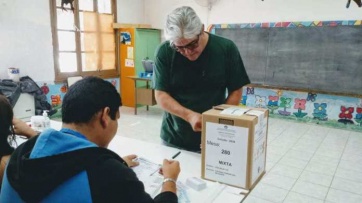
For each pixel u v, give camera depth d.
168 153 1.59
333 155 3.55
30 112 4.46
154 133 4.37
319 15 4.77
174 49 1.57
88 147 0.75
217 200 1.12
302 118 5.12
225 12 5.64
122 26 5.91
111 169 0.73
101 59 5.89
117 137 1.84
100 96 0.81
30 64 4.74
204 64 1.58
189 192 1.17
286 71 5.05
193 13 1.36
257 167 1.27
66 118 0.82
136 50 5.95
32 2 4.64
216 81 1.63
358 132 4.55
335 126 4.85
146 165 1.37
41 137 0.78
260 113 1.23
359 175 2.99
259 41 5.24
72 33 5.32
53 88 5.12
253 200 2.50
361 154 3.58
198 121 1.40
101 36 5.83
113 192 0.71
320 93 4.83
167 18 1.37
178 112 1.56
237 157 1.20
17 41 4.53
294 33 4.89
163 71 1.64
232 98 1.67
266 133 1.33
